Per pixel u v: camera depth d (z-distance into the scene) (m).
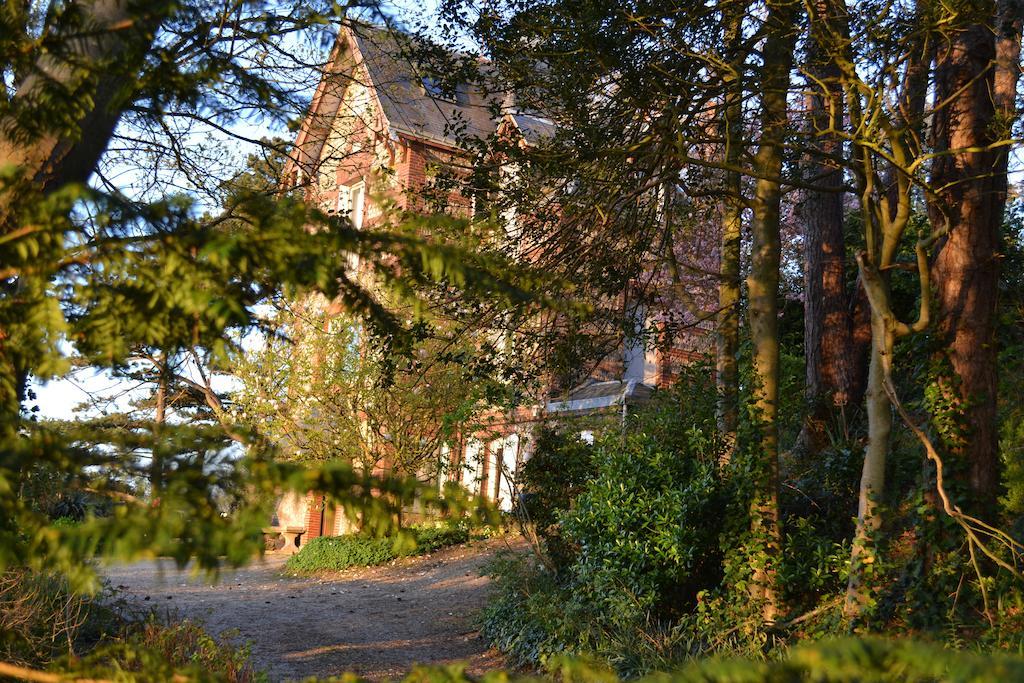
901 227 8.08
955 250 8.80
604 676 1.37
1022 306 12.69
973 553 7.43
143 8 1.72
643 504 9.59
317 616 13.85
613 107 9.91
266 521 1.28
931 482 8.50
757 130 11.43
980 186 8.75
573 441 12.79
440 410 18.28
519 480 12.64
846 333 14.65
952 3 7.85
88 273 1.64
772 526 9.25
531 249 9.73
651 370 19.52
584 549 10.12
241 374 17.92
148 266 1.60
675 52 9.30
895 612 8.41
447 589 15.42
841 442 11.77
